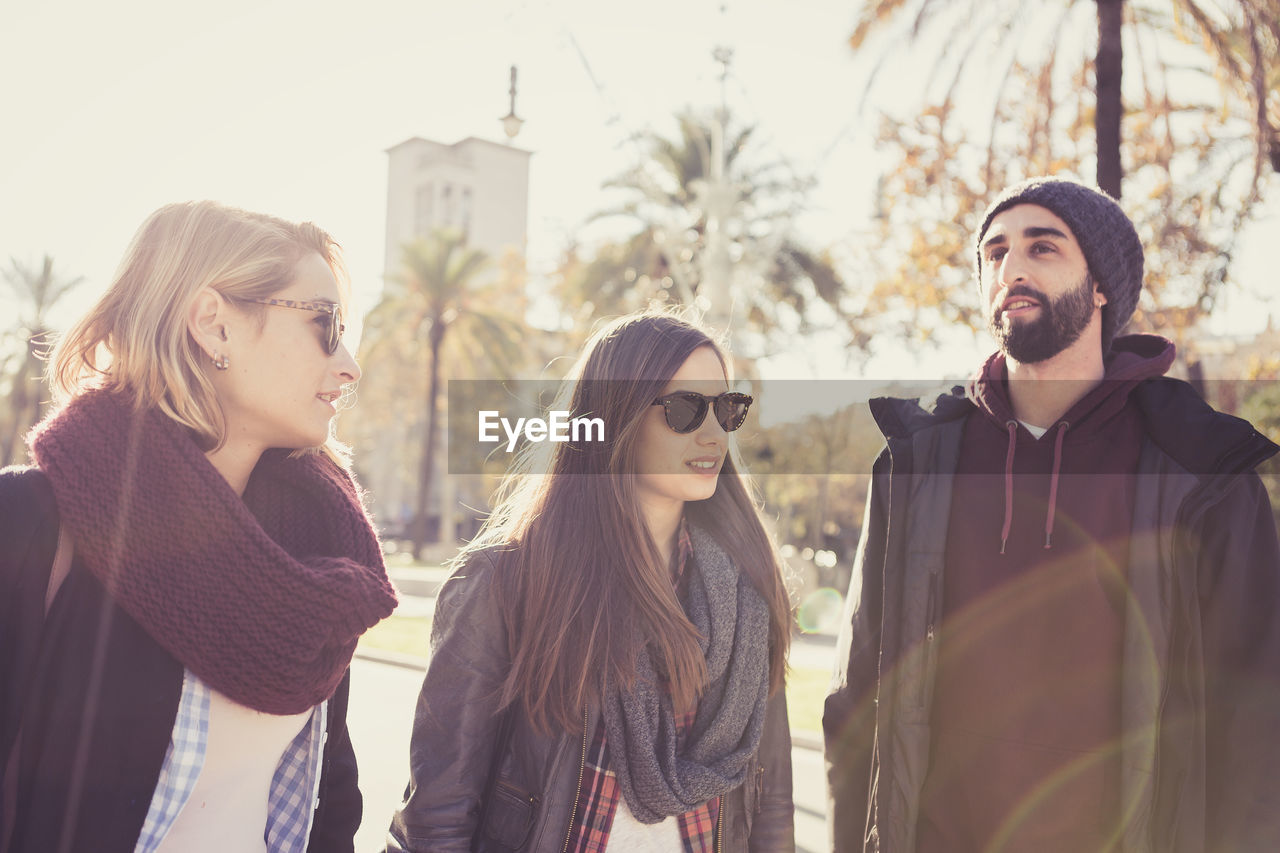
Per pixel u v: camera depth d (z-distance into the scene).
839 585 22.22
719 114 20.11
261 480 1.73
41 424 1.50
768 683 2.19
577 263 30.78
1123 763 1.98
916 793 2.20
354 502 1.76
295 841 1.72
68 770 1.37
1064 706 2.09
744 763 2.02
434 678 1.96
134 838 1.40
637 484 2.11
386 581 1.64
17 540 1.35
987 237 2.28
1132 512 2.12
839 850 2.34
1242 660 1.95
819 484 28.42
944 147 15.09
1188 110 12.30
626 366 2.07
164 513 1.42
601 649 1.90
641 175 19.61
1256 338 15.03
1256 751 1.89
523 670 1.93
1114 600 2.10
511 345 36.47
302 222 1.72
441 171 77.56
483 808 1.96
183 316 1.52
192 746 1.47
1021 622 2.16
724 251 20.00
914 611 2.27
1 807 1.33
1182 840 1.94
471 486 56.38
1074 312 2.14
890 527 2.35
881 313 18.39
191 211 1.57
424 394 52.88
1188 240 13.01
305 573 1.48
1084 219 2.14
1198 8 10.30
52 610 1.39
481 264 36.91
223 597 1.43
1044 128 12.07
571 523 2.01
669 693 1.97
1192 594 2.00
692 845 1.97
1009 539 2.21
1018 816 2.10
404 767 7.25
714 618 2.04
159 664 1.44
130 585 1.40
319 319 1.62
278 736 1.62
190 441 1.48
